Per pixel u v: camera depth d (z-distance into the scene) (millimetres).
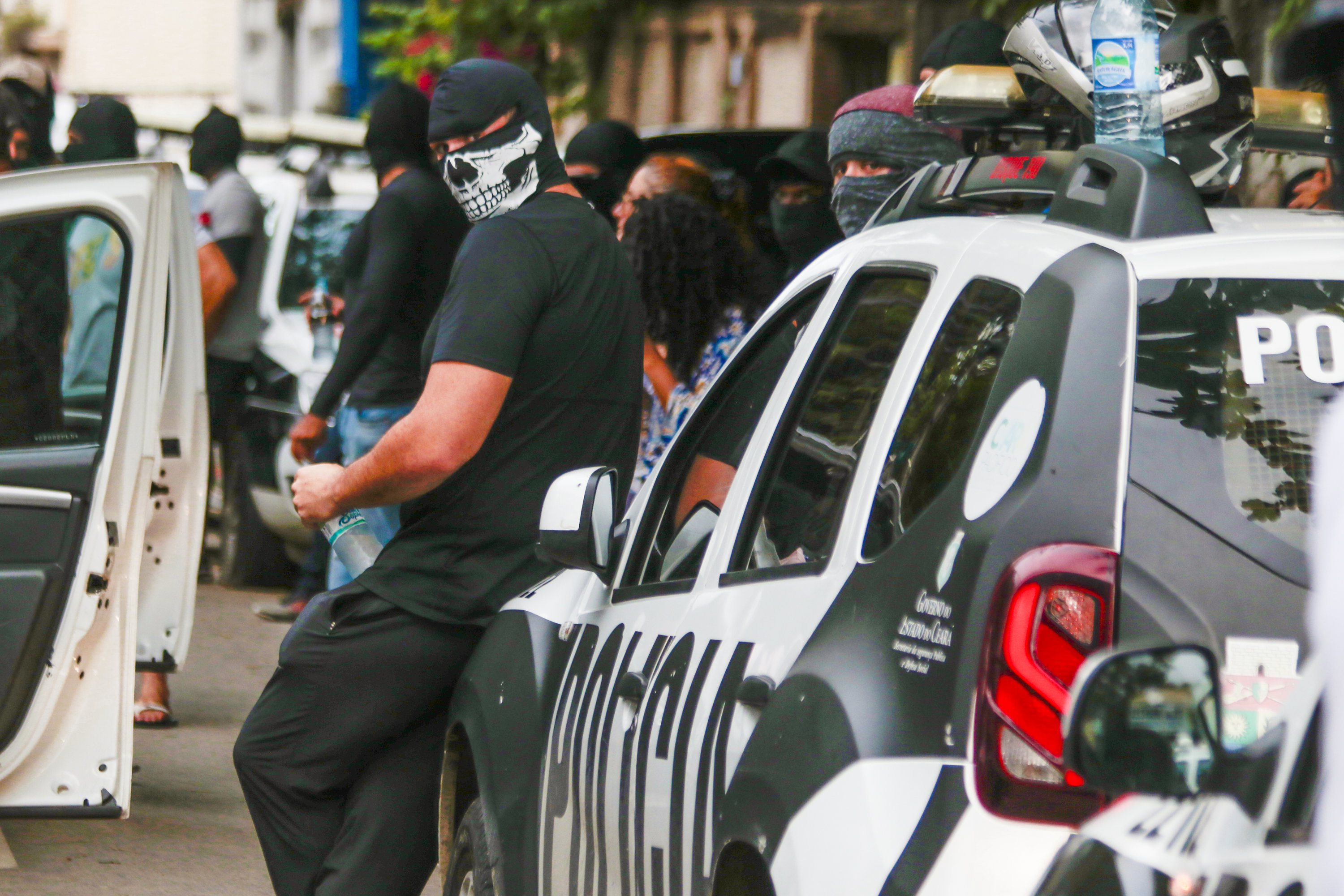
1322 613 5250
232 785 22375
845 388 9953
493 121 14695
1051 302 8219
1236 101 11734
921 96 14125
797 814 8227
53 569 16703
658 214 20219
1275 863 5750
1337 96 5883
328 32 79250
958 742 7551
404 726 14898
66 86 95562
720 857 9109
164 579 20453
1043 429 7844
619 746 10906
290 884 15188
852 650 8367
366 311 23312
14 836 20000
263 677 28734
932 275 9508
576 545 12219
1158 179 8555
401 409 25312
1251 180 14914
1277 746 5859
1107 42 10484
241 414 35562
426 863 15078
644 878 10320
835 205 18875
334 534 15594
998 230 9266
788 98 51812
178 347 20422
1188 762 5801
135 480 17078
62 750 16797
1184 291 8102
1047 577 7512
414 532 14766
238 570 36531
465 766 14492
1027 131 13961
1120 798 6801
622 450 14898
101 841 19891
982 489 7973
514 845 12742
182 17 92375
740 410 11664
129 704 16938
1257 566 7617
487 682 13516
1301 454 7816
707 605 10383
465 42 48469
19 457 16938
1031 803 7367
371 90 74938
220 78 90750
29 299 17281
